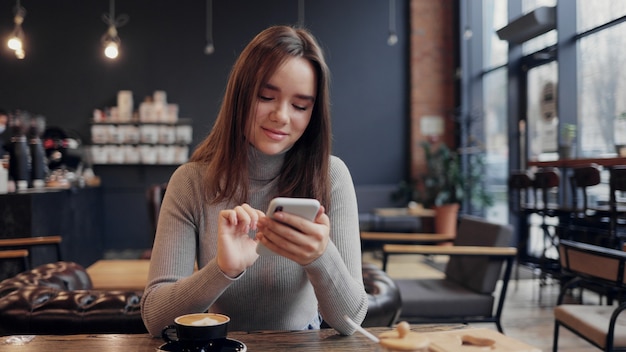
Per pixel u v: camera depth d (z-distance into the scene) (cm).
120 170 751
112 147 731
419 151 771
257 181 124
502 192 670
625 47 450
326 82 116
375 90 781
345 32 775
